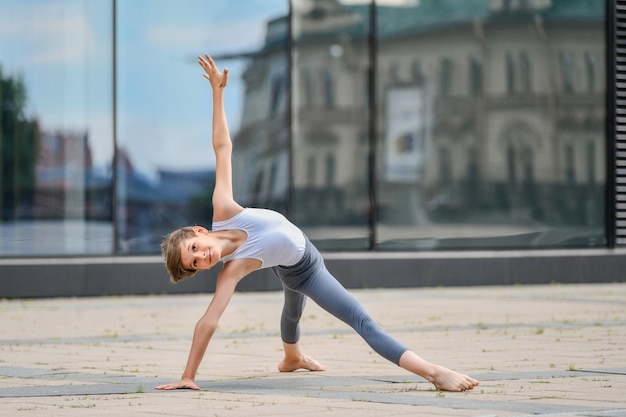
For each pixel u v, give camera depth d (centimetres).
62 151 2406
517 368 1162
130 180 2442
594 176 2686
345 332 1580
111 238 2423
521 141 2658
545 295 2248
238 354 1330
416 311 1900
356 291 2398
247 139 2509
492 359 1242
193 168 2481
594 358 1248
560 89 2670
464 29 2638
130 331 1625
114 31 2433
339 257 2439
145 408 895
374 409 881
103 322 1766
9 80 2389
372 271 2452
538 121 2662
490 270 2522
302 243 1054
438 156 2622
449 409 877
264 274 2389
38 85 2398
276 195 2531
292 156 2536
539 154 2662
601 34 2678
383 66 2594
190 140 2478
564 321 1692
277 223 1048
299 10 2552
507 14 2655
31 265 2255
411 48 2609
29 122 2392
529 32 2659
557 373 1117
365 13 2583
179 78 2475
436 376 997
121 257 2414
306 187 2550
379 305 2031
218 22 2495
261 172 2520
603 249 2667
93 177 2420
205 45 2491
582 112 2681
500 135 2650
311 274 1062
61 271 2272
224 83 1069
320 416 845
